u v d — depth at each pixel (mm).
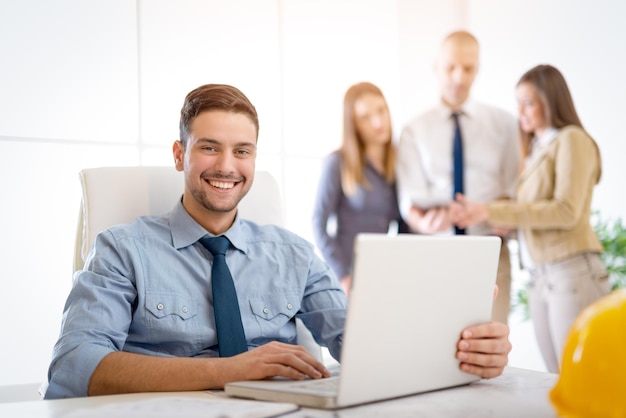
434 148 3555
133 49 3230
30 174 2973
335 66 3807
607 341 594
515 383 1064
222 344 1367
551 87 3219
